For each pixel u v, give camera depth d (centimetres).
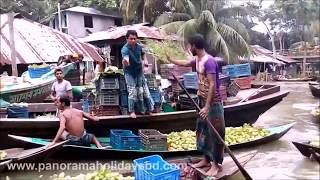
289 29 4241
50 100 1055
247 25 3219
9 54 1484
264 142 797
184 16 2300
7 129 658
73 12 2558
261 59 3325
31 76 1158
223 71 1124
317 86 1802
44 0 2952
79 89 1006
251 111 938
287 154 732
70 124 668
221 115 538
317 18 3681
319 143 705
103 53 2131
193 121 825
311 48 4044
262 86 1164
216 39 2019
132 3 2481
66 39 1848
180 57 1001
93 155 670
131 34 700
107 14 2744
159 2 2492
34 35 1723
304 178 592
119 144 687
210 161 560
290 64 4094
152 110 762
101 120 717
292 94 2028
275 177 598
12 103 843
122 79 750
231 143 750
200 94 546
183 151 675
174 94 921
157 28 2033
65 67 1085
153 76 792
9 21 1118
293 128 1000
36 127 677
